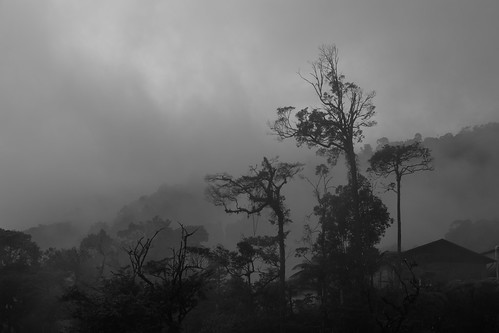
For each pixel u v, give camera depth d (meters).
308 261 55.00
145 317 30.70
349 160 56.25
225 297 54.12
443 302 41.16
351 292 47.75
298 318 51.06
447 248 64.00
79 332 32.38
